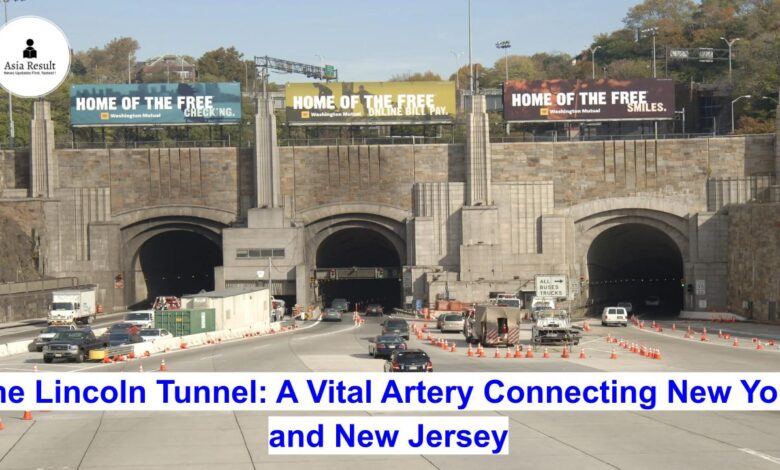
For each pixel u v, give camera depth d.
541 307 112.62
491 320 86.75
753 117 195.88
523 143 137.62
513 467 37.38
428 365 62.50
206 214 138.38
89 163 138.25
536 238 136.75
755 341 88.06
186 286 165.00
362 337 100.50
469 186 136.12
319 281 150.12
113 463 38.56
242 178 138.50
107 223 136.62
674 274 174.62
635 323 120.50
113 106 137.88
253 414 50.28
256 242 134.62
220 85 138.38
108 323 116.44
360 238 152.88
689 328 99.00
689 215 134.50
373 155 138.50
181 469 37.50
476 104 136.62
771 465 37.16
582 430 44.88
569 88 136.38
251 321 110.56
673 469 36.59
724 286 132.25
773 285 115.56
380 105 138.00
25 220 134.25
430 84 138.00
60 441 43.34
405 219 137.88
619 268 163.62
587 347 85.81
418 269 135.62
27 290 122.31
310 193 138.62
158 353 83.94
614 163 136.50
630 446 41.06
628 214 136.50
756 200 132.50
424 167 138.38
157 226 139.38
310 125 138.38
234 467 37.78
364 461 38.72
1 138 195.12
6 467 38.09
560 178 137.25
